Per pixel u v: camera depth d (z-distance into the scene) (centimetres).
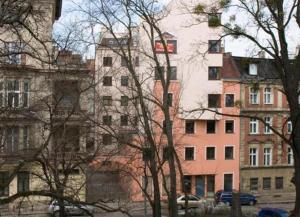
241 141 6372
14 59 1803
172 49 5731
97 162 2811
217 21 2698
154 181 2720
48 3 2612
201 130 6162
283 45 2508
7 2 1466
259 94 6444
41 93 2875
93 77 2494
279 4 2522
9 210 2764
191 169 6109
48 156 2112
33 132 2309
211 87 6056
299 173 2506
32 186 3127
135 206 4409
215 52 6084
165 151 2933
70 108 2420
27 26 1655
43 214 2916
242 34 2655
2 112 1873
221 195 5288
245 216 3891
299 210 2522
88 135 2644
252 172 6412
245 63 2917
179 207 4819
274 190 6481
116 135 2842
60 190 1571
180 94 5672
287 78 2492
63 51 1955
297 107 2467
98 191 3111
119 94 3825
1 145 1873
